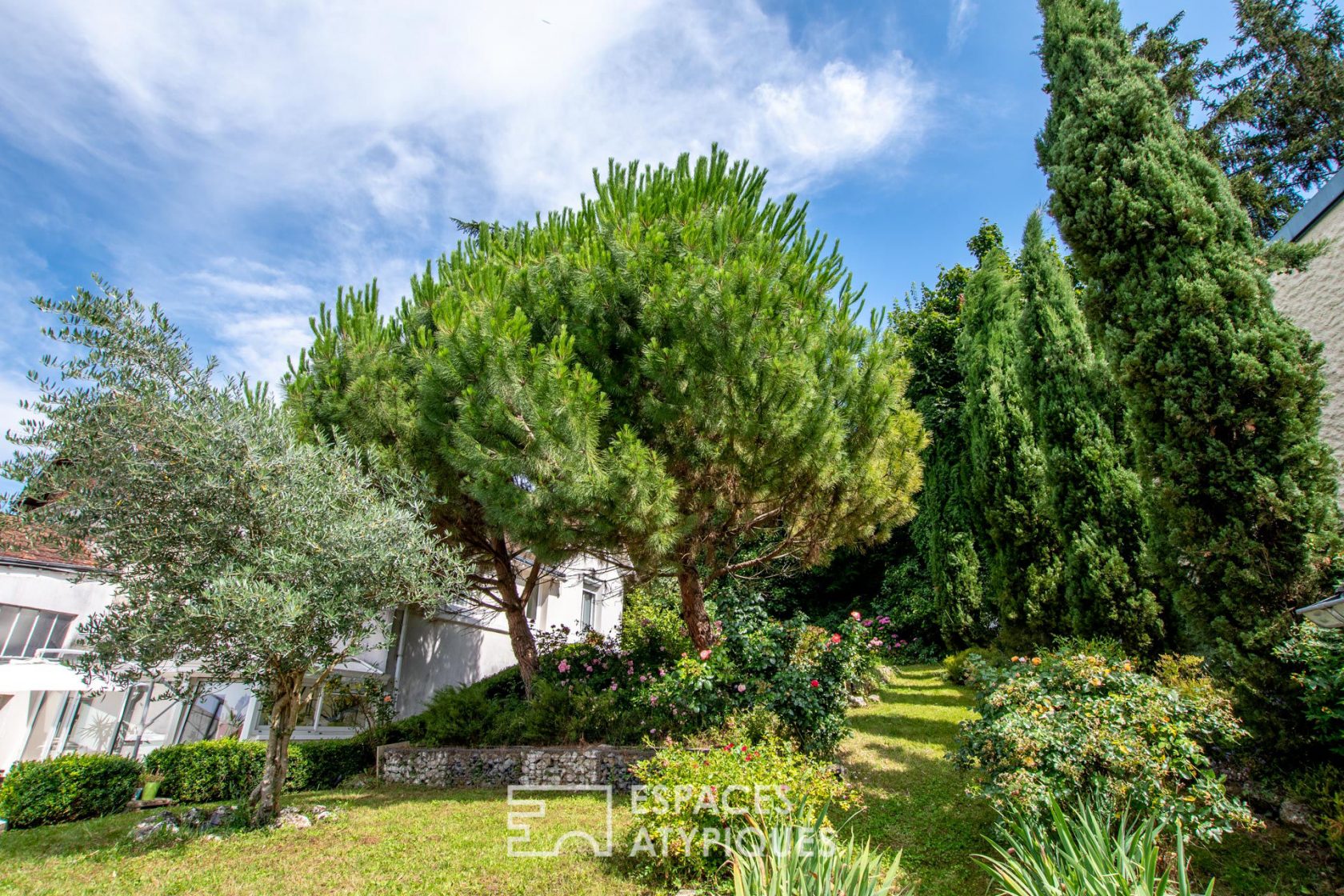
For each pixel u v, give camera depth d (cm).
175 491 559
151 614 553
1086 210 581
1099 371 694
